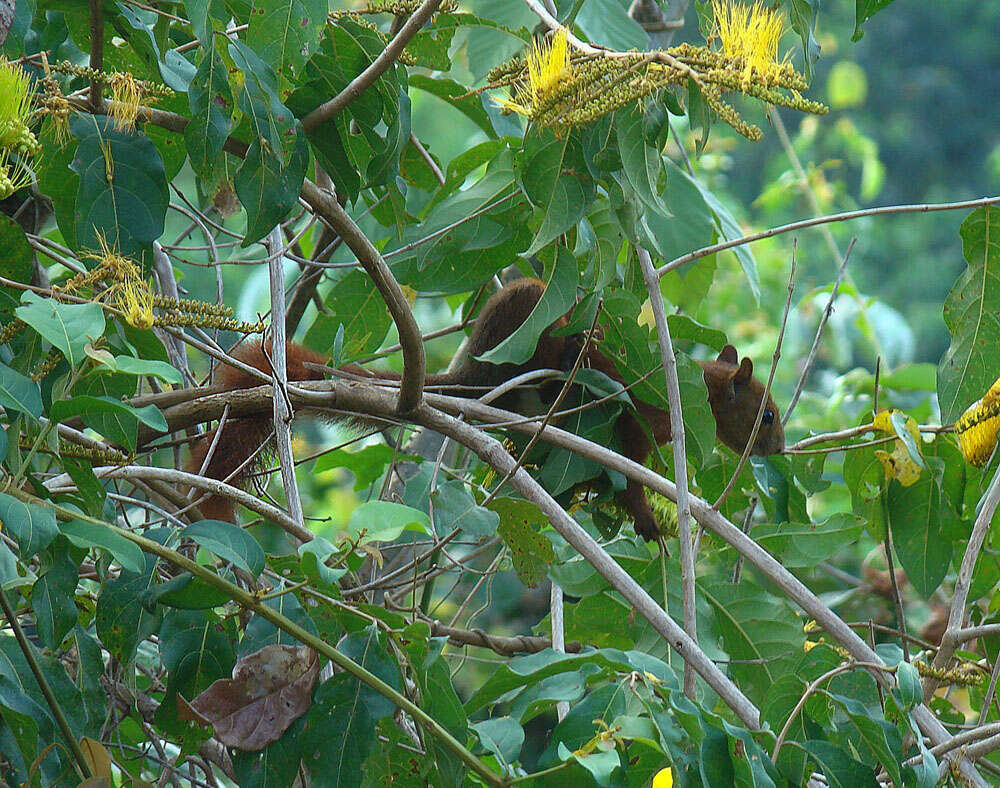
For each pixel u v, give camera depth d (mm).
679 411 6352
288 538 5887
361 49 6531
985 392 6445
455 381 8914
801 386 8406
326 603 5031
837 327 14016
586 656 4801
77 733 4566
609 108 5148
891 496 7469
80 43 7125
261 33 5652
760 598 7254
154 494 6785
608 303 6902
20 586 4602
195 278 17594
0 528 5035
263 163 5531
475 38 9766
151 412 4484
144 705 6672
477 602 14336
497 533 7105
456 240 7523
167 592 4719
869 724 4848
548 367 8812
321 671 5105
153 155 5586
